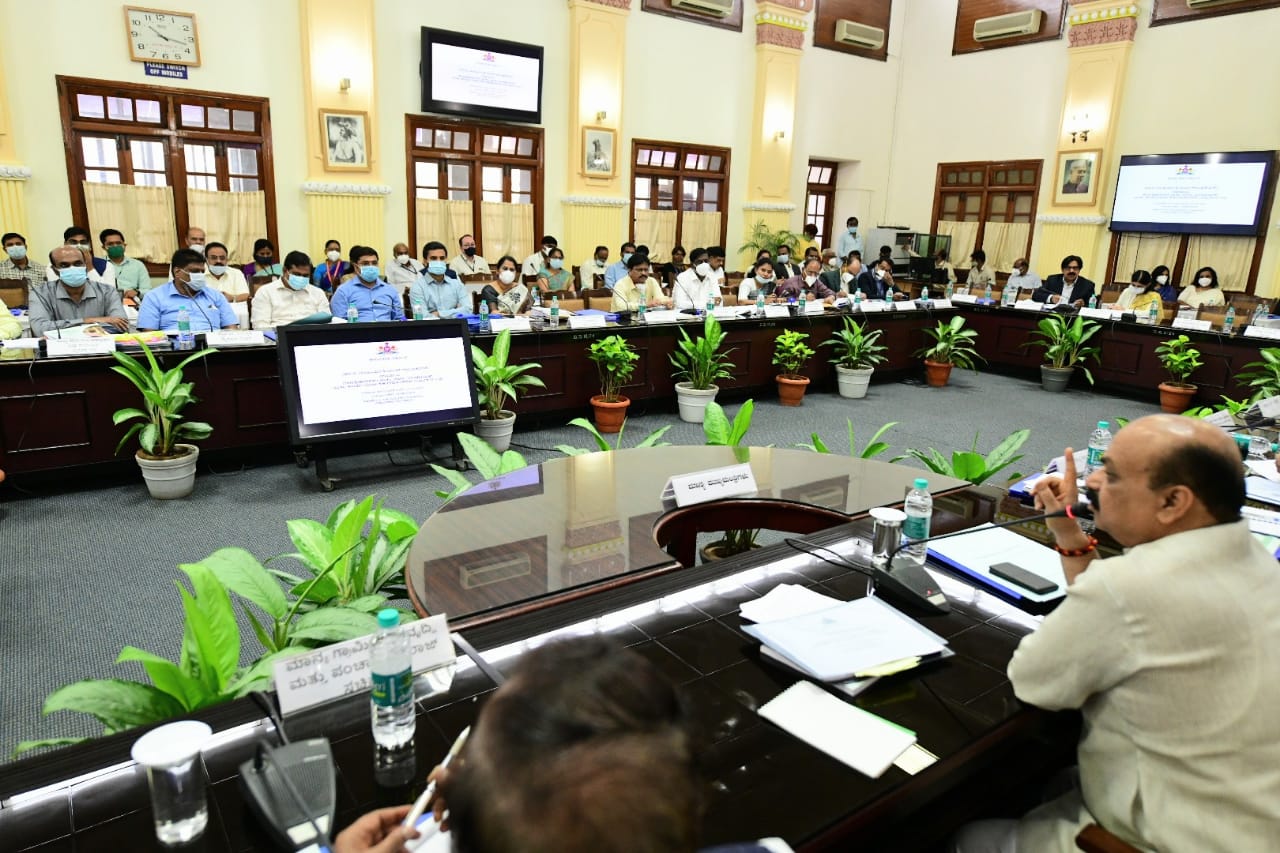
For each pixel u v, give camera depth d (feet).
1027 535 5.90
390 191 25.11
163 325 15.08
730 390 20.76
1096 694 3.61
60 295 14.73
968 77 34.06
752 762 3.31
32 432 12.20
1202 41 27.43
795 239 33.58
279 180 23.44
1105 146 29.81
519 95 26.30
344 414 12.84
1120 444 3.82
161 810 2.88
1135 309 24.95
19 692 7.54
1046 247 32.04
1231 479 3.52
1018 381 25.66
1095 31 29.50
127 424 12.91
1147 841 3.40
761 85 31.86
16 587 9.60
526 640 4.29
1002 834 3.99
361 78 23.47
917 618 4.62
